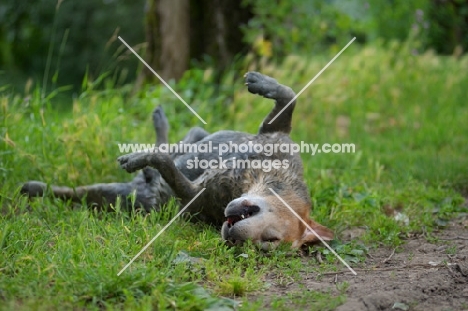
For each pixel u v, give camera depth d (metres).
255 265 5.16
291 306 4.38
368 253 5.70
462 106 13.13
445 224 6.57
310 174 8.05
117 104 8.91
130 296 4.22
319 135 10.69
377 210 6.75
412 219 6.59
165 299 4.21
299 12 12.51
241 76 11.48
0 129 7.39
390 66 13.62
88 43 18.77
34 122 7.77
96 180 7.27
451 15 17.00
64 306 4.12
